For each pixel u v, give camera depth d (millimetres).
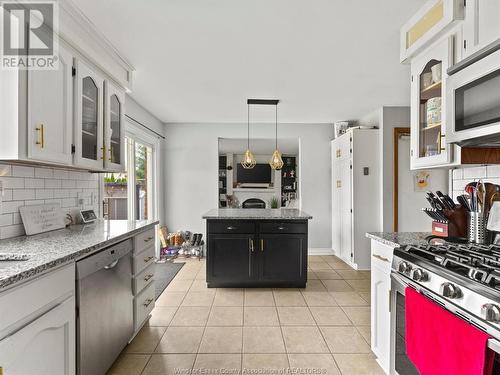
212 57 2510
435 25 1672
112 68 2338
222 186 9016
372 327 1987
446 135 1556
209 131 5051
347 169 4332
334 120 4863
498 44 1229
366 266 4160
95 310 1599
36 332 1146
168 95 3559
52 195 2178
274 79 3033
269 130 5098
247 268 3359
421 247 1546
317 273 3977
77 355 1435
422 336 1292
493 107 1271
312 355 2051
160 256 4723
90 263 1539
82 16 1876
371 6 1810
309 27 2045
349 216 4270
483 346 973
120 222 2543
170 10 1844
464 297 1091
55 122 1688
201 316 2656
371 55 2484
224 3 1776
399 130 4023
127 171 3842
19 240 1705
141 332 2359
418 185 4062
